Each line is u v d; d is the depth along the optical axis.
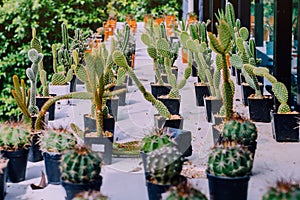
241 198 2.17
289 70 3.98
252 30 6.69
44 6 8.72
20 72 8.89
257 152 2.99
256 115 3.76
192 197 1.79
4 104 8.64
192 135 3.29
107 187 2.37
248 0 5.86
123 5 8.93
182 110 3.92
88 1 8.74
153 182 2.11
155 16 8.54
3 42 8.88
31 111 3.23
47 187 2.47
